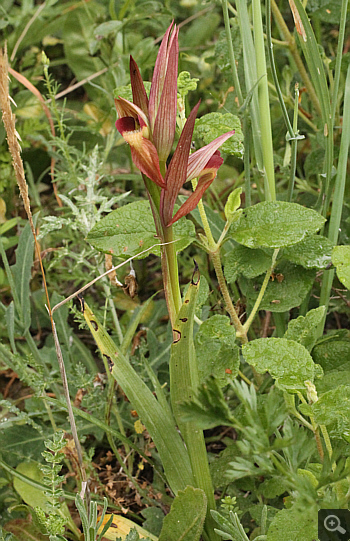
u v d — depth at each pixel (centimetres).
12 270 82
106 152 95
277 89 73
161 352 83
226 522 65
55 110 88
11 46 115
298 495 58
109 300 82
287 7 117
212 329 70
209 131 70
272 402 58
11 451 78
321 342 75
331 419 62
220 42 82
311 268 73
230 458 72
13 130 62
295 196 85
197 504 66
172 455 68
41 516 68
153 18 103
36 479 77
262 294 72
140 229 70
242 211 70
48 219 76
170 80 60
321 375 64
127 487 78
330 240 74
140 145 60
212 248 70
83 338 95
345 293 81
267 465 58
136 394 68
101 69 115
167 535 68
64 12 113
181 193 102
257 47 74
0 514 77
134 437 80
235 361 69
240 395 57
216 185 101
